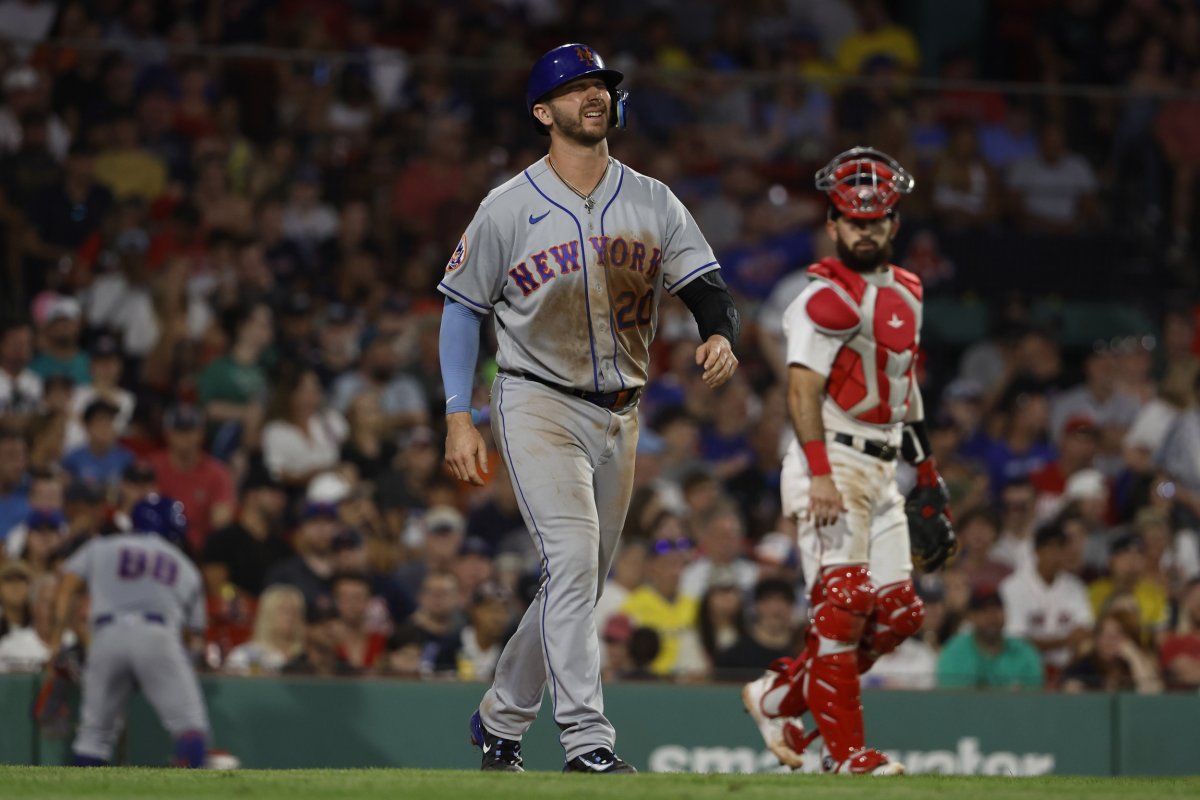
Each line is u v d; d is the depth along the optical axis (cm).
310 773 1419
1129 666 3081
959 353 3756
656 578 3016
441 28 4591
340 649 2853
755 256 3725
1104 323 3816
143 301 3466
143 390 3397
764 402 3631
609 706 2752
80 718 2652
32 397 3253
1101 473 3619
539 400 1533
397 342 3547
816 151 3772
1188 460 3656
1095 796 1220
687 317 3766
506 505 3247
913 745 2827
